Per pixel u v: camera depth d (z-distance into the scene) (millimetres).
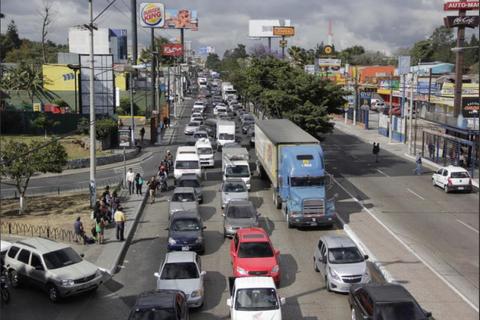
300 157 32750
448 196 40469
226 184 37156
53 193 41750
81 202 38312
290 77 51312
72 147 58562
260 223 33156
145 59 137750
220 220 34188
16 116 65688
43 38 119062
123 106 91500
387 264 25281
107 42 105938
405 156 59844
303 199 31031
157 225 33156
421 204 37906
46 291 21703
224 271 24844
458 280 23125
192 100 141000
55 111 76625
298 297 21641
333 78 103500
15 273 22906
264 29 141000
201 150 52469
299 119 48281
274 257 23172
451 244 28438
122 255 27422
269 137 37562
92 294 22281
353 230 31328
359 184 44969
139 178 40750
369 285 18266
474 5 55875
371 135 79188
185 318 17656
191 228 27672
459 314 19594
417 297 21219
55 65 86125
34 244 23250
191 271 21078
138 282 23641
